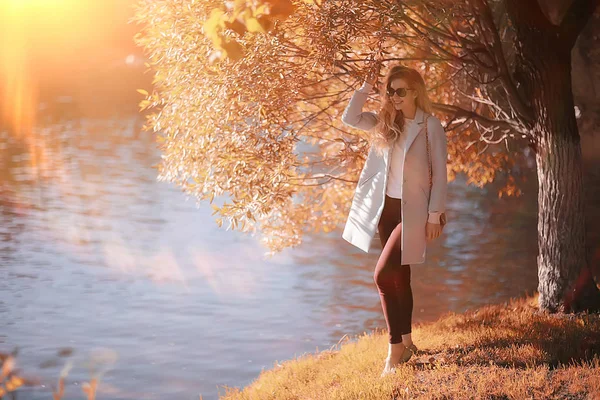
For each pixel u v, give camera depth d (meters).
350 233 5.39
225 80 6.68
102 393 10.34
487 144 9.24
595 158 30.08
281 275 18.38
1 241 21.91
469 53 7.51
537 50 7.29
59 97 79.25
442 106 7.91
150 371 11.43
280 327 14.05
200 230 24.19
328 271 18.78
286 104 6.74
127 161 39.78
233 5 4.78
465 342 6.02
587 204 24.45
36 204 28.02
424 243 5.17
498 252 20.30
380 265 5.27
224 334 13.60
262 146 6.84
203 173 7.22
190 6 6.74
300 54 6.84
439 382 5.04
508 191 9.98
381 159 5.29
